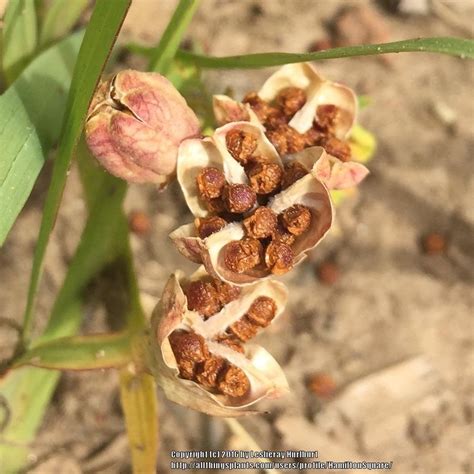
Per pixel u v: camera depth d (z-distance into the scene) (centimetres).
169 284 11
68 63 13
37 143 12
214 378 12
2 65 14
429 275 20
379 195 21
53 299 18
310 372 19
